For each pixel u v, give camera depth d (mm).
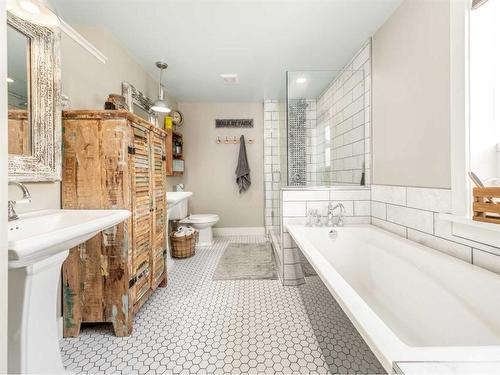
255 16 1812
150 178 1753
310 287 1451
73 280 1419
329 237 1943
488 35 1184
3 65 507
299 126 2500
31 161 1213
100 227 1013
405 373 551
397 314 1441
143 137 1644
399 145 1726
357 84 2277
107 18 1833
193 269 2441
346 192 2137
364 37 2092
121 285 1422
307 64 2582
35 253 754
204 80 2990
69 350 1309
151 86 2863
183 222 3236
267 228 3779
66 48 1554
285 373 1140
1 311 504
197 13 1778
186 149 3861
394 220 1786
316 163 2484
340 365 978
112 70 2068
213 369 1171
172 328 1484
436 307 1200
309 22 1885
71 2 1657
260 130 3881
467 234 1196
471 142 1197
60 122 1361
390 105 1824
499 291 938
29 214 1180
